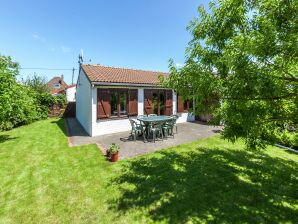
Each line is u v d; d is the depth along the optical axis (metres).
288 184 5.19
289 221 3.71
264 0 3.71
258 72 2.98
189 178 5.51
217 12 4.77
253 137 4.48
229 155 7.47
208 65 4.67
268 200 4.42
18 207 4.23
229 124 4.55
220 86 3.81
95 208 4.17
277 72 3.55
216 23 4.82
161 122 10.09
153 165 6.53
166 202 4.36
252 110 3.67
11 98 9.87
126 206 4.23
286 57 3.19
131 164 6.66
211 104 4.59
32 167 6.46
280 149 8.49
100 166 6.51
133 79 13.09
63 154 7.80
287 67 3.70
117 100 11.98
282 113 4.22
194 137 10.48
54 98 20.11
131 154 7.74
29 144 9.39
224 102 4.34
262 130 4.77
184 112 15.72
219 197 4.53
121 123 12.16
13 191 4.91
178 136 10.74
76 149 8.48
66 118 19.39
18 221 3.78
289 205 4.25
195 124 14.60
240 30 4.55
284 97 3.55
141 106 12.99
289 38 3.02
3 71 9.82
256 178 5.52
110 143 9.45
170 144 9.14
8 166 6.57
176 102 15.05
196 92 4.36
